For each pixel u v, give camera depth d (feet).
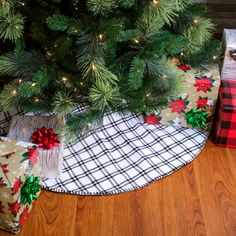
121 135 5.23
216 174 4.79
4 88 4.26
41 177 4.65
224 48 5.26
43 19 4.11
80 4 4.10
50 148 4.45
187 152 5.03
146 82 4.50
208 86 4.96
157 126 5.41
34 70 4.08
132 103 4.44
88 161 4.89
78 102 4.55
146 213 4.34
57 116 4.73
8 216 3.90
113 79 4.11
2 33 3.80
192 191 4.58
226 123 4.87
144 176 4.71
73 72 4.40
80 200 4.46
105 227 4.20
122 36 3.88
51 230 4.15
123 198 4.50
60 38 4.06
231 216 4.31
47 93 4.49
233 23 6.89
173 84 4.64
